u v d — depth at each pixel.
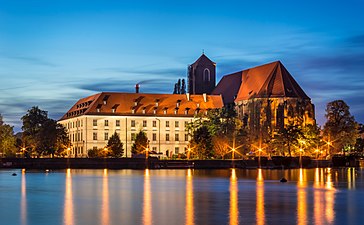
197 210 67.44
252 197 82.56
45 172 162.38
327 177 132.50
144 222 58.50
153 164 195.25
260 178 129.38
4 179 126.38
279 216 62.09
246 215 62.88
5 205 73.38
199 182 114.94
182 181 118.81
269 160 198.88
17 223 58.47
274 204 73.31
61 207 70.94
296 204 73.25
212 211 66.38
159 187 101.94
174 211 66.62
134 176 138.88
